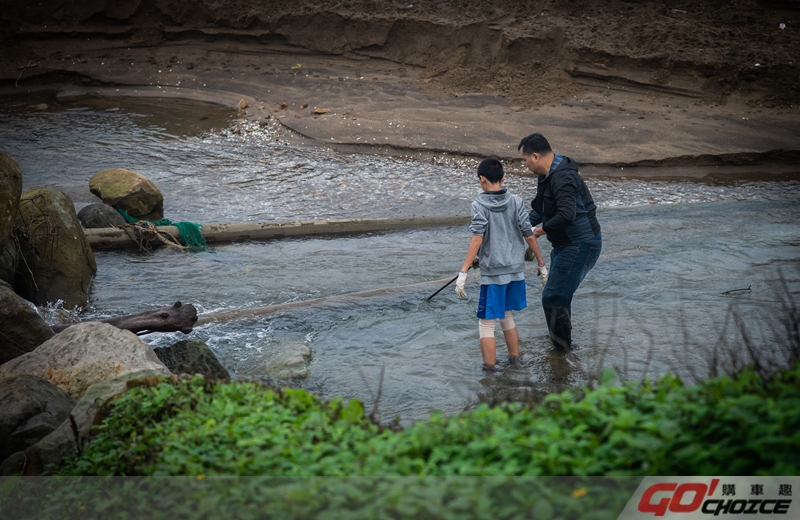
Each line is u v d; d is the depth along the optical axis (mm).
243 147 15859
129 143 16000
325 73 20516
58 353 5172
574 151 14859
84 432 3797
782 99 16688
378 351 6270
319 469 2734
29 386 4398
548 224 5656
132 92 20781
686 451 2336
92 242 9523
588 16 19281
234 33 22188
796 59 17047
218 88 20453
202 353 5734
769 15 19344
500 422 2832
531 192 12648
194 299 7863
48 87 21766
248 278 8492
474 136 15664
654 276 7848
